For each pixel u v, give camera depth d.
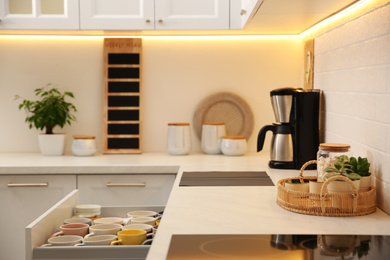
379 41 1.72
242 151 3.09
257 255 1.18
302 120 2.54
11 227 2.71
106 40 3.23
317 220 1.54
